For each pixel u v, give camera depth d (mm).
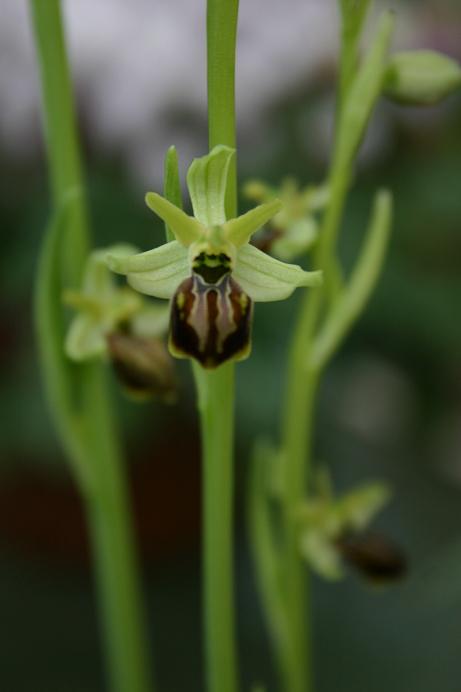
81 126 373
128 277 234
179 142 373
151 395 279
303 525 294
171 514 428
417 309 365
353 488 436
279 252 279
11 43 370
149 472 419
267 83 373
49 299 284
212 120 242
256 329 352
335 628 406
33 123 379
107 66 367
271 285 234
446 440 467
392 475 444
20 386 356
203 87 369
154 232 360
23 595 423
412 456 458
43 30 281
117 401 353
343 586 416
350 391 460
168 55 365
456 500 437
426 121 394
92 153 375
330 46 378
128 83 367
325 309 346
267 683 393
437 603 406
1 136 381
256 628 413
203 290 234
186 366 374
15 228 381
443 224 388
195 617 417
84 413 297
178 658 402
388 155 390
